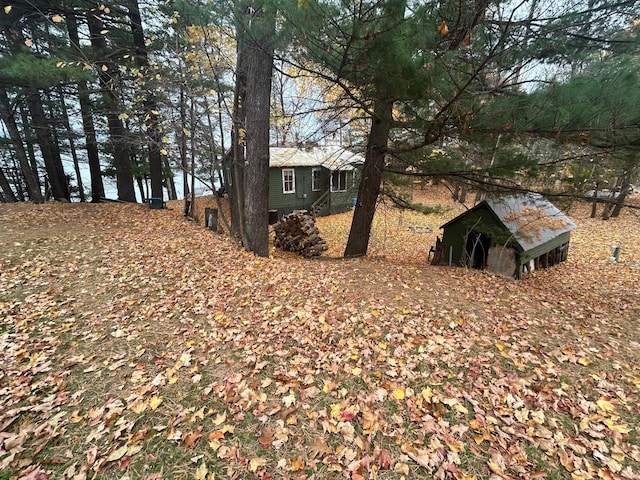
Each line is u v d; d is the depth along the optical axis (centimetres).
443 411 273
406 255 1151
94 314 413
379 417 265
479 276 668
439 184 687
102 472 214
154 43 865
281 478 214
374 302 481
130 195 1309
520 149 474
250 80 644
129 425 252
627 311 538
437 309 469
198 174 905
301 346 365
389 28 331
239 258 662
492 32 403
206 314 430
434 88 382
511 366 338
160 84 729
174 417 261
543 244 870
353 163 805
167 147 723
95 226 826
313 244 1095
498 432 252
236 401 279
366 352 353
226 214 1453
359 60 379
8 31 898
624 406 283
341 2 322
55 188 1336
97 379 302
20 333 363
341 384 304
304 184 1844
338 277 591
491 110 407
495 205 794
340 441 242
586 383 314
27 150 1595
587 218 1698
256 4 393
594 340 404
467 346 371
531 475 217
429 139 482
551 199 507
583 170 460
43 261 555
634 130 372
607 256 1094
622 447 240
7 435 236
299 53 408
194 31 665
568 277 858
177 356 342
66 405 269
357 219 855
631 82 349
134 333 378
